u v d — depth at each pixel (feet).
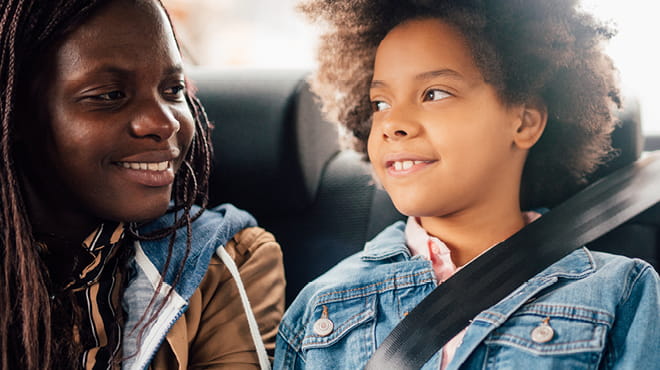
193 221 3.30
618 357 2.65
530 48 3.03
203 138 3.31
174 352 2.94
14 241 2.67
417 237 3.31
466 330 2.89
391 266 3.26
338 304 3.22
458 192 2.96
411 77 2.99
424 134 2.93
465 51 2.95
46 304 2.69
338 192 4.21
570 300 2.73
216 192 4.22
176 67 2.81
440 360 2.93
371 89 3.22
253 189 4.15
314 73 3.84
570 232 3.11
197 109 3.52
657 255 3.57
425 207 2.98
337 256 4.08
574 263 2.97
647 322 2.66
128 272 3.10
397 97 3.05
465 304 2.97
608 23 3.20
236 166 4.13
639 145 3.68
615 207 3.25
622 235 3.63
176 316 2.97
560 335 2.64
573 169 3.46
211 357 3.12
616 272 2.80
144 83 2.67
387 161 3.04
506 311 2.81
